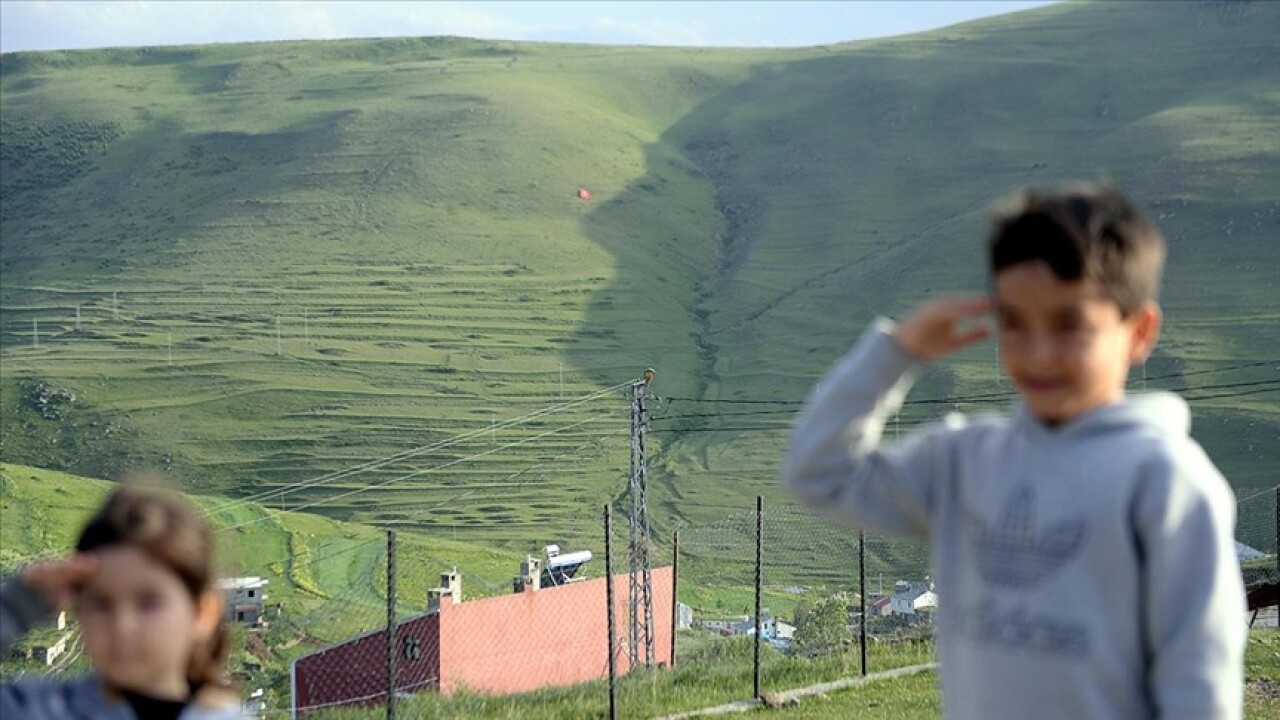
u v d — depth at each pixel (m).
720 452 115.31
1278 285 130.50
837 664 18.16
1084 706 2.95
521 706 17.00
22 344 148.88
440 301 155.62
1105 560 2.95
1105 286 2.85
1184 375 114.88
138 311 156.38
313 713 19.38
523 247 171.50
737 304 160.00
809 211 188.88
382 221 178.25
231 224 181.12
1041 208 2.88
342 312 153.00
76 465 119.94
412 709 17.47
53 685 2.78
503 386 135.00
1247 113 176.88
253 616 45.59
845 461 3.29
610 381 136.62
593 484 110.12
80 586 2.72
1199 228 145.12
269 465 119.25
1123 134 181.25
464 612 35.00
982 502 3.17
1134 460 2.96
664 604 41.81
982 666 3.10
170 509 2.78
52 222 195.50
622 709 15.91
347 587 72.25
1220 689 2.86
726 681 17.44
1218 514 2.93
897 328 3.18
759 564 15.97
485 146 199.88
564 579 41.41
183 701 2.74
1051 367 2.94
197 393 132.00
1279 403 106.12
